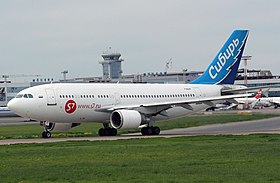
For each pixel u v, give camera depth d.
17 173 38.81
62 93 80.19
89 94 82.56
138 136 81.38
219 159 44.69
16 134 94.00
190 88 94.69
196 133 88.62
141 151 52.19
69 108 80.38
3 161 46.16
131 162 43.78
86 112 82.31
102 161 44.91
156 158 46.25
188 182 33.56
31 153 52.03
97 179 35.56
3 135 91.12
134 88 88.25
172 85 93.25
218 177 35.38
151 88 90.44
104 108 83.69
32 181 35.28
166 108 86.25
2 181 35.41
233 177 35.25
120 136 83.12
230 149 52.31
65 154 50.72
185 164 41.94
